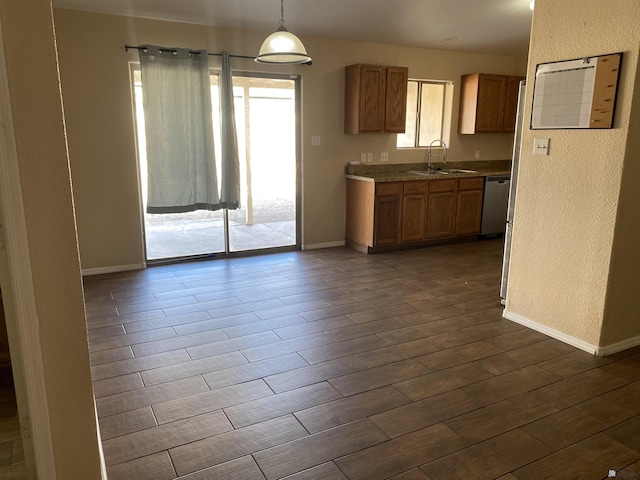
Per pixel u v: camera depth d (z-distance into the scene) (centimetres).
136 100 474
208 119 482
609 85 276
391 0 399
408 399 248
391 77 560
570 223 309
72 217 134
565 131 306
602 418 232
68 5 410
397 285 441
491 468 196
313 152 564
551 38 306
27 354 135
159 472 192
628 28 266
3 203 126
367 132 559
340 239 606
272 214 638
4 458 200
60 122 128
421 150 641
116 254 480
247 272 482
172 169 478
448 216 597
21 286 131
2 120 121
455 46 595
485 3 409
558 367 284
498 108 645
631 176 281
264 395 251
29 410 141
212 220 616
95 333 329
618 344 306
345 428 222
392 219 558
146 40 454
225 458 201
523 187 338
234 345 312
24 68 122
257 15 442
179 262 518
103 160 458
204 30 478
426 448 208
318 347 310
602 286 294
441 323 351
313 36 532
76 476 149
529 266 339
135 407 239
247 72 510
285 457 202
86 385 145
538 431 221
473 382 265
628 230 290
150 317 359
